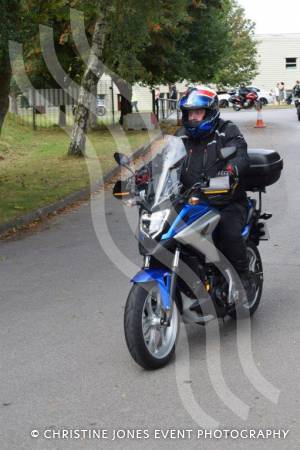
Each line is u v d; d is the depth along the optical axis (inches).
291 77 2716.5
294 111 1750.7
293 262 336.2
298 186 562.9
